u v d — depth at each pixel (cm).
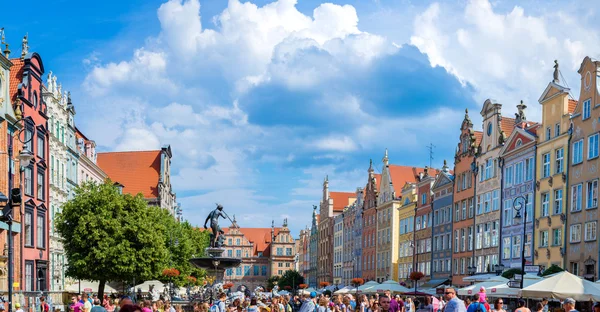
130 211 5572
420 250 8688
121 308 920
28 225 5172
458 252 7412
